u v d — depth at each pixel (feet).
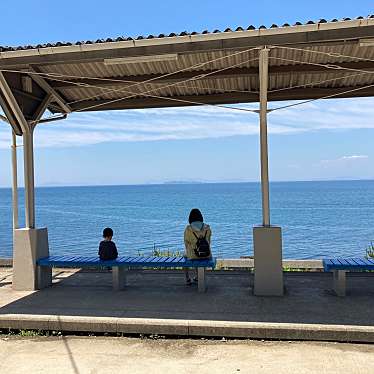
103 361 17.02
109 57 20.74
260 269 24.32
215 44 19.99
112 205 243.81
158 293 25.26
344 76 26.45
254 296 24.11
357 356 16.93
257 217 140.77
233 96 29.81
